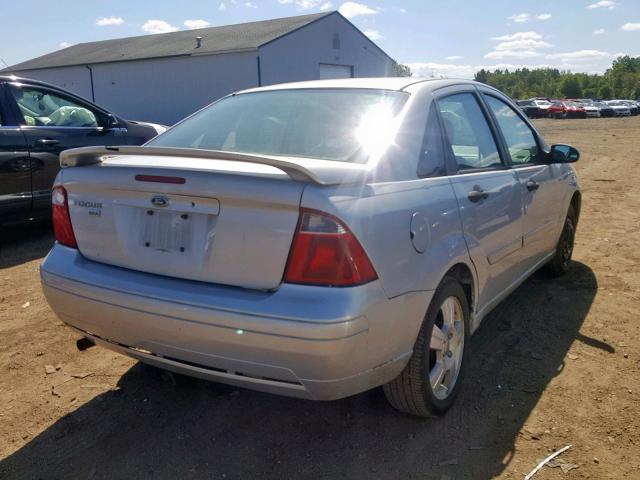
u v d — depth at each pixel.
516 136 4.15
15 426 2.93
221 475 2.57
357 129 2.89
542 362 3.56
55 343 3.85
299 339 2.21
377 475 2.56
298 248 2.26
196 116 3.67
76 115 6.64
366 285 2.29
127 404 3.13
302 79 29.25
